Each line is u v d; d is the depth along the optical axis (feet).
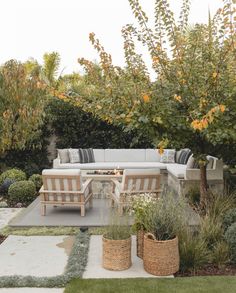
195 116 16.20
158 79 18.28
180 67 17.47
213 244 14.30
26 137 29.55
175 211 13.87
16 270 12.93
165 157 33.24
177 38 17.34
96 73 19.92
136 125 16.70
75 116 35.14
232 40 15.99
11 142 29.27
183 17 17.69
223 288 11.02
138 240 14.25
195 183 23.03
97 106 18.47
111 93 17.88
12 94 28.73
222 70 16.81
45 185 20.11
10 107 28.89
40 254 14.61
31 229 18.12
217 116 15.69
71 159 32.45
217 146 19.83
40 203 22.57
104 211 21.43
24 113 28.32
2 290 11.24
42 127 34.24
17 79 29.04
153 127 17.78
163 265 12.25
